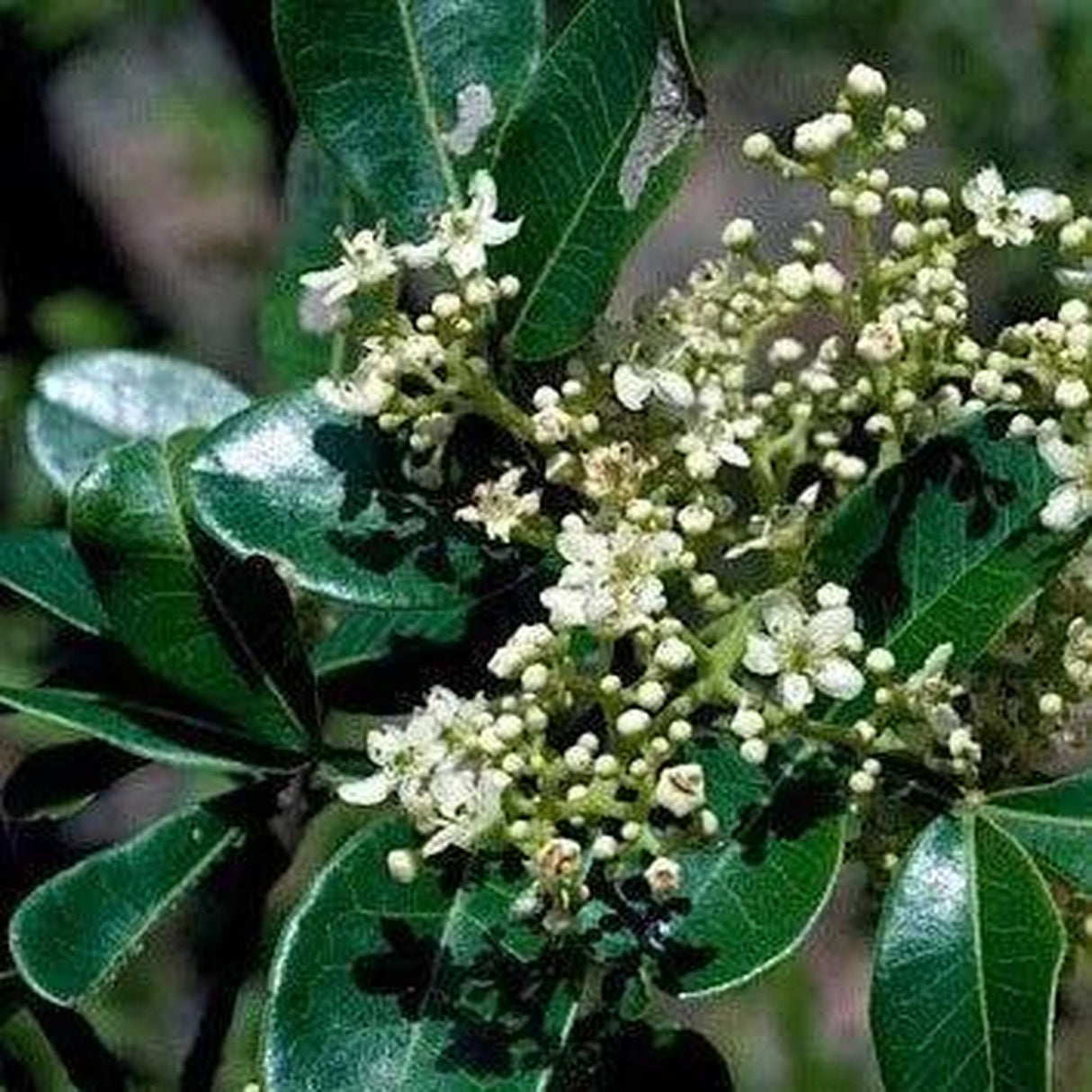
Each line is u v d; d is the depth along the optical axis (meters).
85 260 1.03
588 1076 0.45
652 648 0.43
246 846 0.49
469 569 0.45
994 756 0.44
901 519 0.44
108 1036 0.82
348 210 0.52
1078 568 0.44
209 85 1.12
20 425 0.92
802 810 0.44
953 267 0.44
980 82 0.93
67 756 0.50
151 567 0.46
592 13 0.45
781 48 0.95
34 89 0.99
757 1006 0.90
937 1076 0.42
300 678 0.47
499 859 0.44
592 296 0.45
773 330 0.47
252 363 1.11
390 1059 0.43
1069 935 0.46
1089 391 0.43
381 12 0.48
